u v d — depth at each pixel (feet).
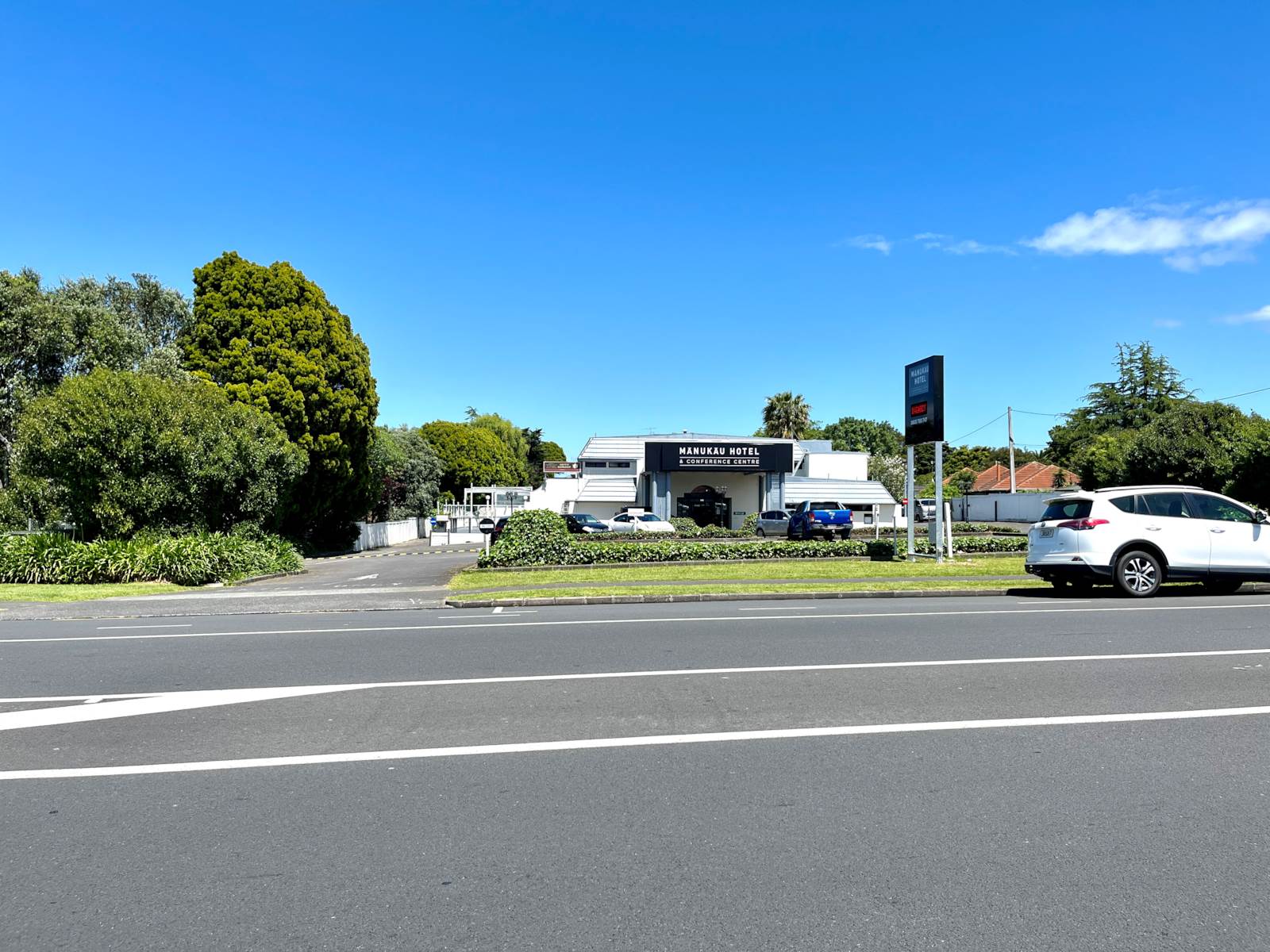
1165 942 10.58
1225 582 47.09
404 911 11.50
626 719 21.03
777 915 11.29
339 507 130.31
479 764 17.66
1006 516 199.82
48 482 79.56
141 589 59.67
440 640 34.12
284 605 48.32
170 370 109.60
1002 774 16.72
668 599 48.24
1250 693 23.09
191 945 10.68
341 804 15.48
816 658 28.76
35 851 13.56
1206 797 15.43
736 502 167.12
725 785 16.22
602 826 14.33
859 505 177.78
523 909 11.51
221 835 14.10
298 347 117.70
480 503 285.64
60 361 110.01
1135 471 153.89
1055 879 12.26
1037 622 36.99
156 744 19.33
